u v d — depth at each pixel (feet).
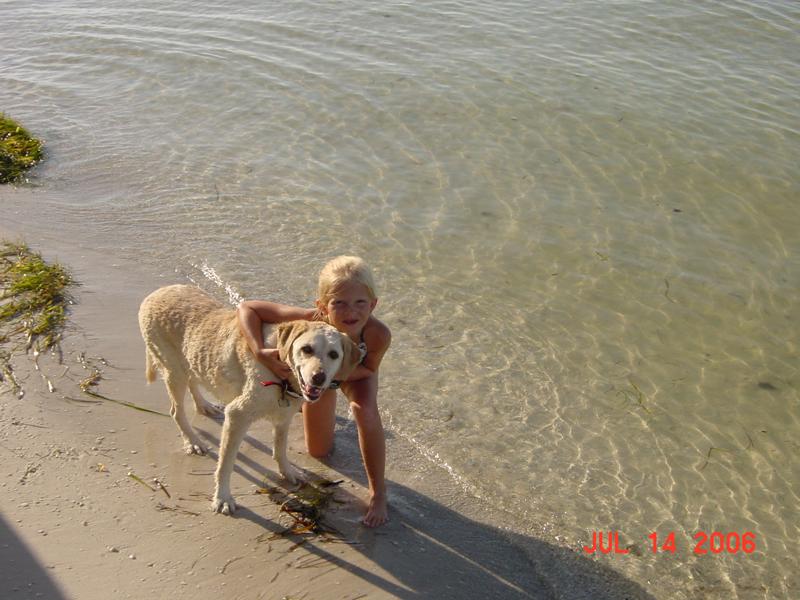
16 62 25.70
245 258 16.25
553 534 11.61
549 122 20.89
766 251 16.83
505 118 21.13
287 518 11.21
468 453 12.67
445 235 17.11
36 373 12.85
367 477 12.03
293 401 11.05
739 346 14.84
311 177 18.85
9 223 16.79
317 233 17.08
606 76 23.15
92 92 23.50
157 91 23.41
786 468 12.80
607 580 11.09
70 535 10.56
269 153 19.85
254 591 10.27
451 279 16.05
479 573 10.91
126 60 25.53
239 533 10.92
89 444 11.81
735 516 12.08
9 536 10.44
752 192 18.33
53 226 16.81
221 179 18.78
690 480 12.54
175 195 18.16
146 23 28.73
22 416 12.10
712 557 11.50
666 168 19.03
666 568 11.31
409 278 16.01
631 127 20.57
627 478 12.51
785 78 22.93
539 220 17.54
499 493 12.10
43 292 14.49
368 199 18.12
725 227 17.43
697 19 26.89
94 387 12.73
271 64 24.66
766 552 11.60
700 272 16.31
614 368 14.33
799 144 19.77
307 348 10.29
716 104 21.56
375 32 26.73
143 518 10.91
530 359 14.39
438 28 26.89
